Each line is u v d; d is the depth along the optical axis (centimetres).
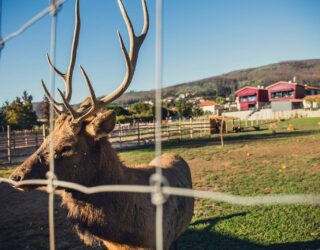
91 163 319
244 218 616
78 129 314
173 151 1731
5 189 986
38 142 2317
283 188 837
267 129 3222
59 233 602
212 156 1470
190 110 6806
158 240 142
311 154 1377
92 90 314
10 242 571
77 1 310
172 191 144
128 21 330
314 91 7869
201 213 660
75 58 353
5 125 3716
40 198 863
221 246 504
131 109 5609
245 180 952
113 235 318
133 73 327
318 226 563
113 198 316
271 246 498
